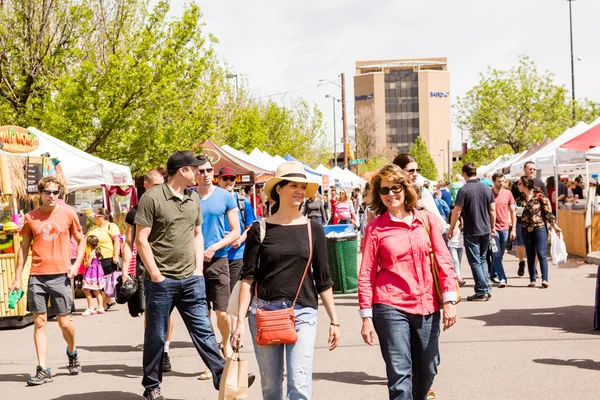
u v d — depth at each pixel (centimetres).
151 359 628
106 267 1316
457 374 697
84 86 2425
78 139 2431
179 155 635
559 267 1622
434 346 491
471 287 1361
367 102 18112
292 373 466
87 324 1172
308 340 470
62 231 763
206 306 649
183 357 847
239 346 481
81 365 828
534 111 5247
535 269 1312
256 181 2467
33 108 2516
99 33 2605
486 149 5419
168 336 770
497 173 1306
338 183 4109
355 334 940
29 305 751
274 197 496
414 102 18112
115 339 1006
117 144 2550
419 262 489
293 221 486
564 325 930
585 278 1405
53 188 753
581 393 614
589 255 866
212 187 758
